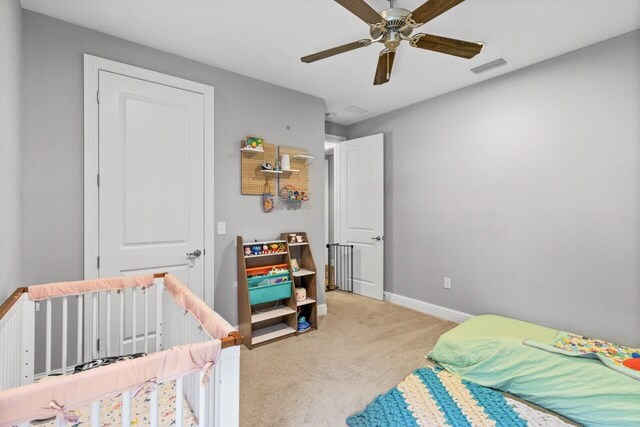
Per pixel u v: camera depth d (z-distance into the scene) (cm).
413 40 162
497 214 274
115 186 211
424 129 334
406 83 289
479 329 234
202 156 250
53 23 191
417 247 342
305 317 302
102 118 206
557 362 175
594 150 220
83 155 200
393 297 368
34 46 185
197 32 208
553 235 241
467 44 164
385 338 268
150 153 225
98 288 170
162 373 84
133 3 177
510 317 267
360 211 398
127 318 217
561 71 234
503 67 255
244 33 209
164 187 232
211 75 255
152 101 226
